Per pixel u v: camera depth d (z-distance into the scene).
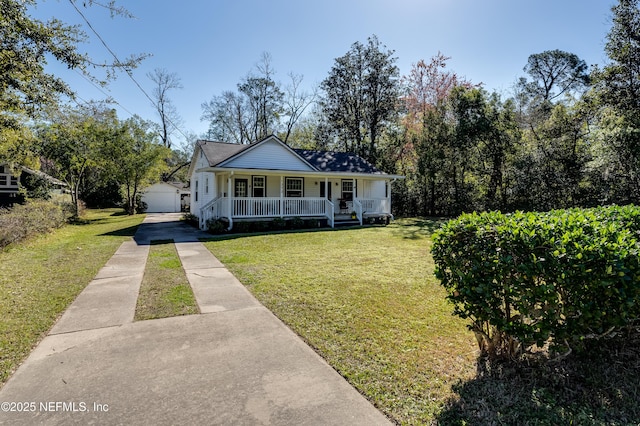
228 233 12.12
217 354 2.90
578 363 2.62
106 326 3.54
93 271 6.05
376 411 2.11
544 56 32.47
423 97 23.55
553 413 2.06
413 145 21.59
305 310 4.05
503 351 2.67
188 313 3.95
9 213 9.98
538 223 2.65
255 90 30.89
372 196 18.42
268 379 2.48
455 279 2.69
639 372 2.52
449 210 19.06
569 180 14.02
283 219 13.78
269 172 13.55
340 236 11.24
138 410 2.11
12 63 5.73
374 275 5.82
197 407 2.14
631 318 2.40
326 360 2.79
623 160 10.98
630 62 10.36
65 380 2.47
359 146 23.31
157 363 2.73
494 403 2.18
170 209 30.39
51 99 6.97
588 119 13.70
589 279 2.19
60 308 4.08
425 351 2.95
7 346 3.04
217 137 34.66
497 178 17.06
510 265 2.33
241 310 4.05
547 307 2.28
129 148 22.09
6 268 6.21
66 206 16.44
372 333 3.36
